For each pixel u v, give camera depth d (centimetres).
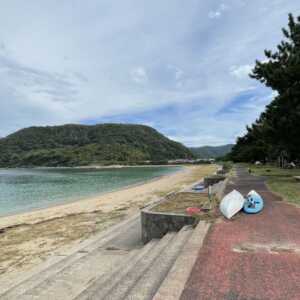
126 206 1623
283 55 1872
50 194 2684
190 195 1161
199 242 512
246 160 6638
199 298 307
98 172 7850
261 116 2548
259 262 410
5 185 3756
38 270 633
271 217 714
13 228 1168
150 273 402
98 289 404
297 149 1928
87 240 880
